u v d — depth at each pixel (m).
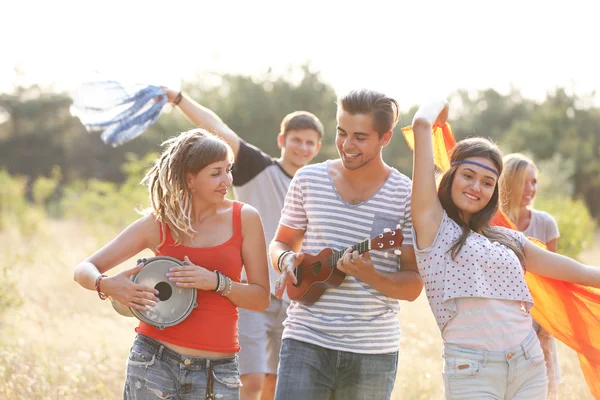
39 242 15.63
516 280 3.84
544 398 3.83
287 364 3.99
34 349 6.70
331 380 3.99
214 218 3.91
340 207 4.08
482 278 3.80
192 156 3.79
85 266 3.81
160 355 3.71
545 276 4.11
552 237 5.87
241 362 5.39
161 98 5.25
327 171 4.18
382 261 4.01
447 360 3.81
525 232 5.84
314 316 4.02
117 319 8.65
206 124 5.49
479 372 3.73
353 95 3.96
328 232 4.07
